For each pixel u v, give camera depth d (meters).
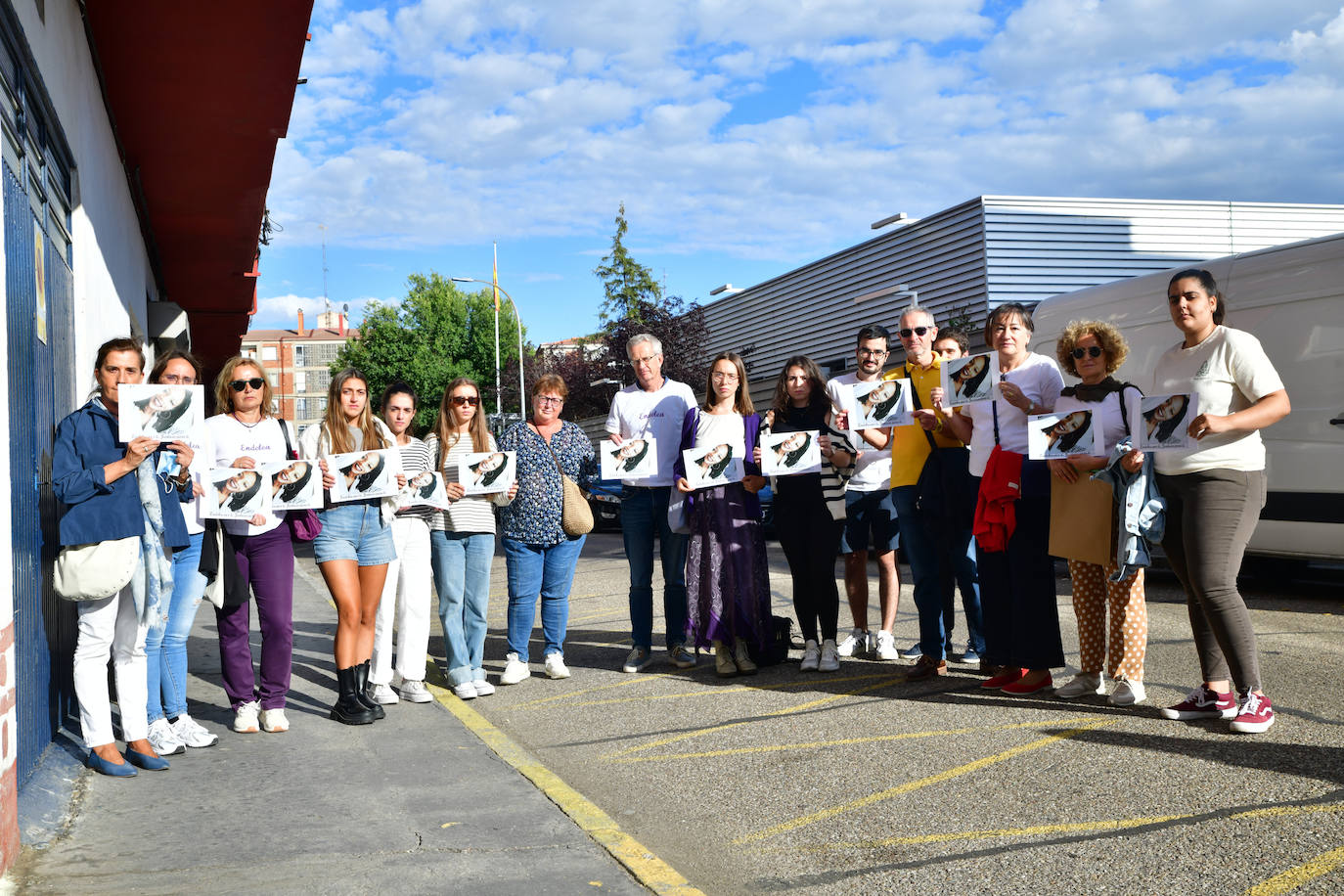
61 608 4.93
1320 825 3.56
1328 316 8.71
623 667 7.14
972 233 22.09
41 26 5.17
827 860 3.64
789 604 10.17
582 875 3.43
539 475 6.71
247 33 7.60
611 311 57.94
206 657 7.64
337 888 3.30
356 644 5.70
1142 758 4.44
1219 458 4.73
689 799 4.39
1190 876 3.25
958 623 8.12
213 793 4.31
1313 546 8.94
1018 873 3.38
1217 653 4.96
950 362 5.73
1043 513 5.52
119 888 3.28
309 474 5.24
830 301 27.61
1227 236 23.16
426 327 60.22
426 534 6.38
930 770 4.51
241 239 13.66
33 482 4.33
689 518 6.72
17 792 3.68
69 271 6.01
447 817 4.03
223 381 5.34
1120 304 10.75
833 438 6.53
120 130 9.34
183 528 4.58
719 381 6.69
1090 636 5.57
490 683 6.89
